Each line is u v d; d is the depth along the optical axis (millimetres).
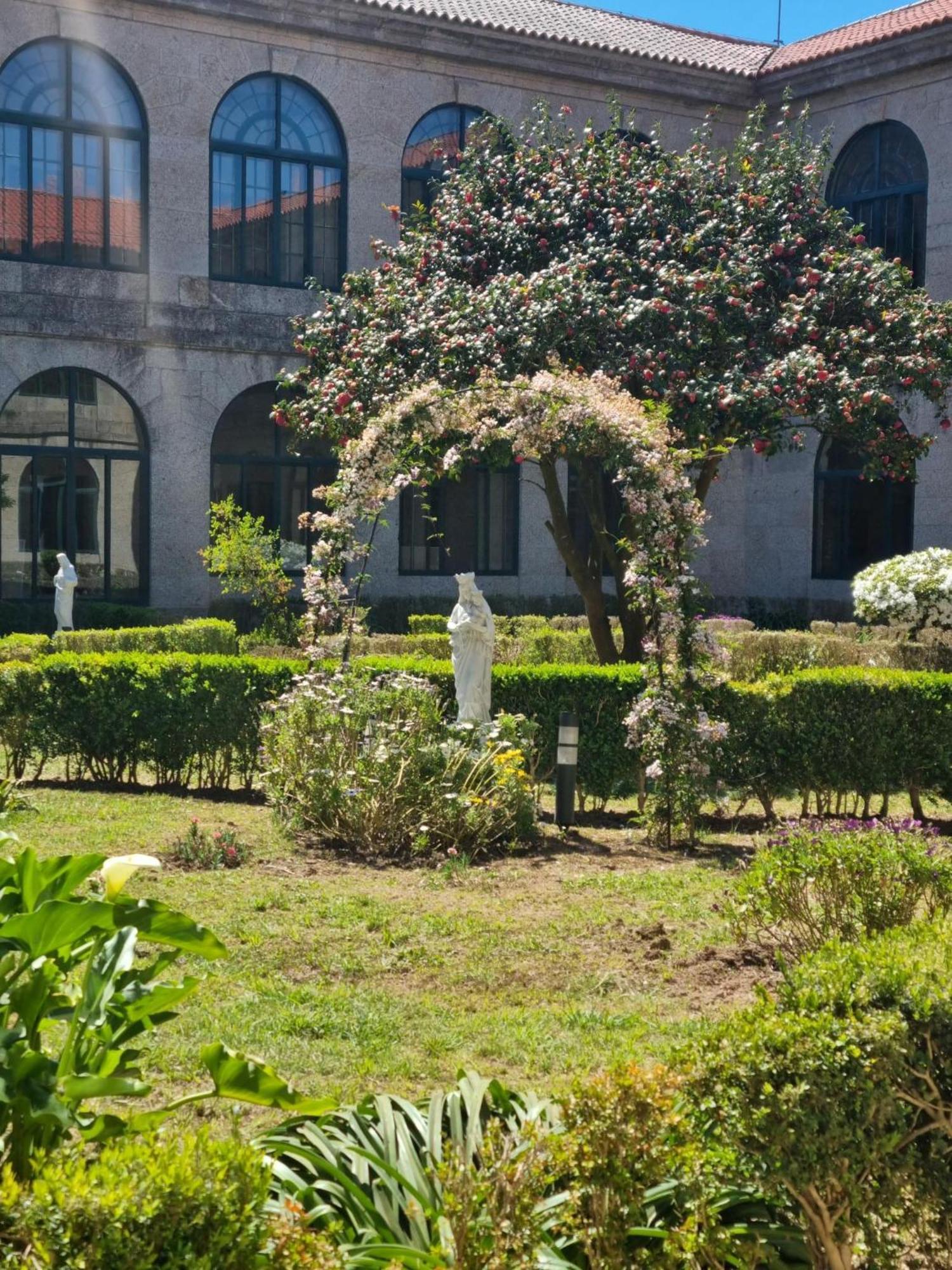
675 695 10781
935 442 26266
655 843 10523
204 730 12438
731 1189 3789
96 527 25703
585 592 16500
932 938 4555
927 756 11602
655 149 18906
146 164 25703
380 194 27641
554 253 17484
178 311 26000
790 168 18547
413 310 16906
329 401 16812
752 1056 3596
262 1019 6215
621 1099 3416
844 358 16641
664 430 11602
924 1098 3721
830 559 29219
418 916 8078
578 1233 3377
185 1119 5023
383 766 10102
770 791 11586
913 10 28828
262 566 22594
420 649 17797
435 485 28469
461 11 28266
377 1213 3588
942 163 26375
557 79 28484
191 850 9344
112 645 17938
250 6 25938
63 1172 2828
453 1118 4031
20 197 24781
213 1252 2725
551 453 12977
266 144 26859
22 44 24484
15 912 3729
